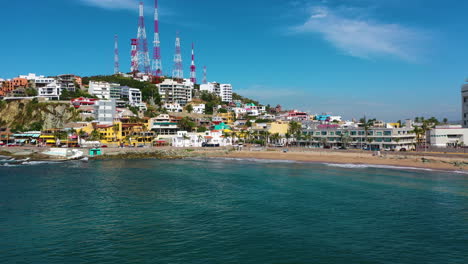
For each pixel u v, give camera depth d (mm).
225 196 73125
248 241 47125
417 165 121125
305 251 43812
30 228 52188
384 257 42188
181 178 96062
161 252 43406
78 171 109500
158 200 69438
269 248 44750
